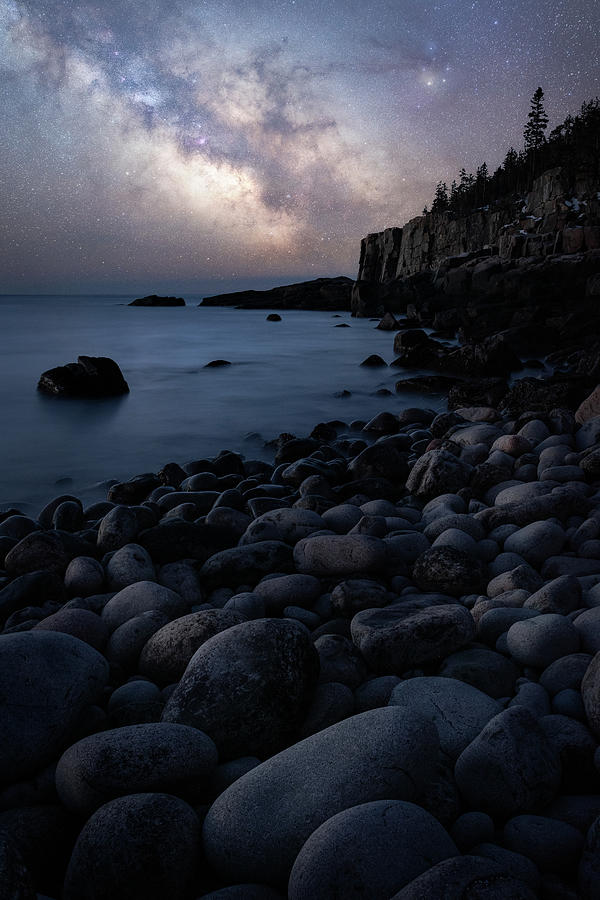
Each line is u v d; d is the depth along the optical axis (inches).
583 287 1681.8
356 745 79.9
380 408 542.0
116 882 70.9
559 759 87.1
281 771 79.4
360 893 64.1
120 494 281.7
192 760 84.5
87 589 162.4
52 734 93.2
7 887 59.7
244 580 165.8
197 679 98.9
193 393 628.4
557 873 73.6
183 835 74.4
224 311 3467.0
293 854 73.1
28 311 3154.5
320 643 121.1
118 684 119.0
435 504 216.5
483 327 1219.2
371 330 1651.1
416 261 3823.8
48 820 82.0
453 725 96.0
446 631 117.3
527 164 3705.7
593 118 3036.4
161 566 176.7
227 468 314.2
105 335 1446.9
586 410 327.6
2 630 145.4
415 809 71.1
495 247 2554.1
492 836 77.5
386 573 163.6
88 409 548.4
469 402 496.4
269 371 792.9
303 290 4279.0
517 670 114.3
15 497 311.7
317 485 241.8
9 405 565.0
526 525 183.0
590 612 119.0
